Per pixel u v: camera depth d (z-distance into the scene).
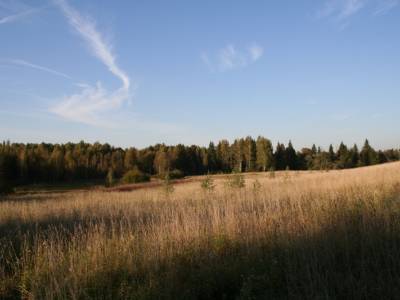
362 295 4.18
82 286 5.08
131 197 18.28
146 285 4.79
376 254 5.00
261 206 9.82
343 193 9.57
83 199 17.16
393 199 7.71
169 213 9.34
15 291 5.51
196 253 5.86
